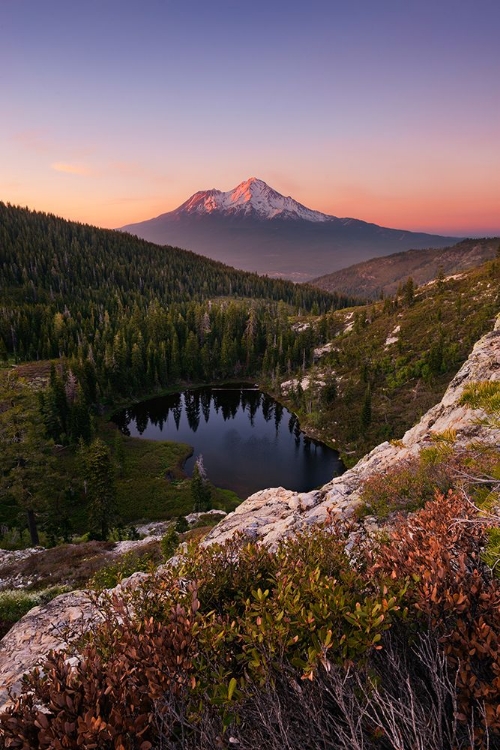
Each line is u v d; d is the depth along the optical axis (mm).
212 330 172125
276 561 6293
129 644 4266
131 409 123812
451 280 168750
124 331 154750
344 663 3480
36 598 16781
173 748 3506
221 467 88750
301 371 142625
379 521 10461
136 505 65312
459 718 3143
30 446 40344
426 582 4094
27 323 148625
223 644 4352
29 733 3533
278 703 3457
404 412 98562
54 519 57656
